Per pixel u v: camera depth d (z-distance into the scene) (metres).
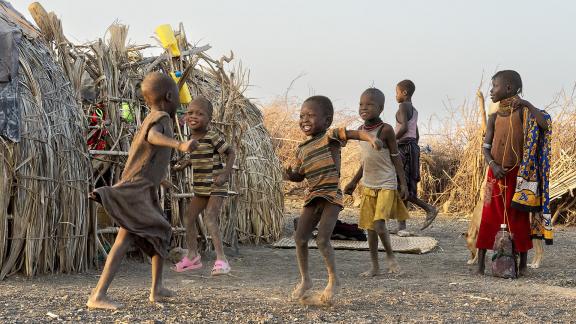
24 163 5.88
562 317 4.62
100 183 7.24
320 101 4.85
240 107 8.73
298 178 5.00
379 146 4.55
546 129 6.61
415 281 6.20
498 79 6.70
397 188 6.66
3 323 4.06
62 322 4.14
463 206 13.52
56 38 6.86
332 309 4.73
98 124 6.98
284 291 5.57
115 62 7.25
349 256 7.99
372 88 6.42
